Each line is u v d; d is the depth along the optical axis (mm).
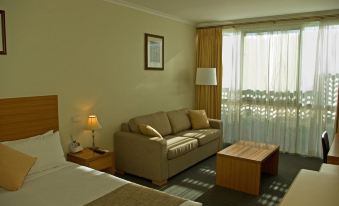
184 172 4203
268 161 4113
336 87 4727
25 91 3055
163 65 5184
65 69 3465
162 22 5070
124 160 4055
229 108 5859
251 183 3457
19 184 2367
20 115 3004
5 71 2863
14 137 2959
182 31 5633
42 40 3180
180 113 5199
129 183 2504
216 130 5109
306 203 1420
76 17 3543
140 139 3822
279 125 5293
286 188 3639
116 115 4281
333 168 2395
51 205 2092
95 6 3785
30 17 3041
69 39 3479
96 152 3520
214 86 5910
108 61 4059
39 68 3174
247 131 5684
